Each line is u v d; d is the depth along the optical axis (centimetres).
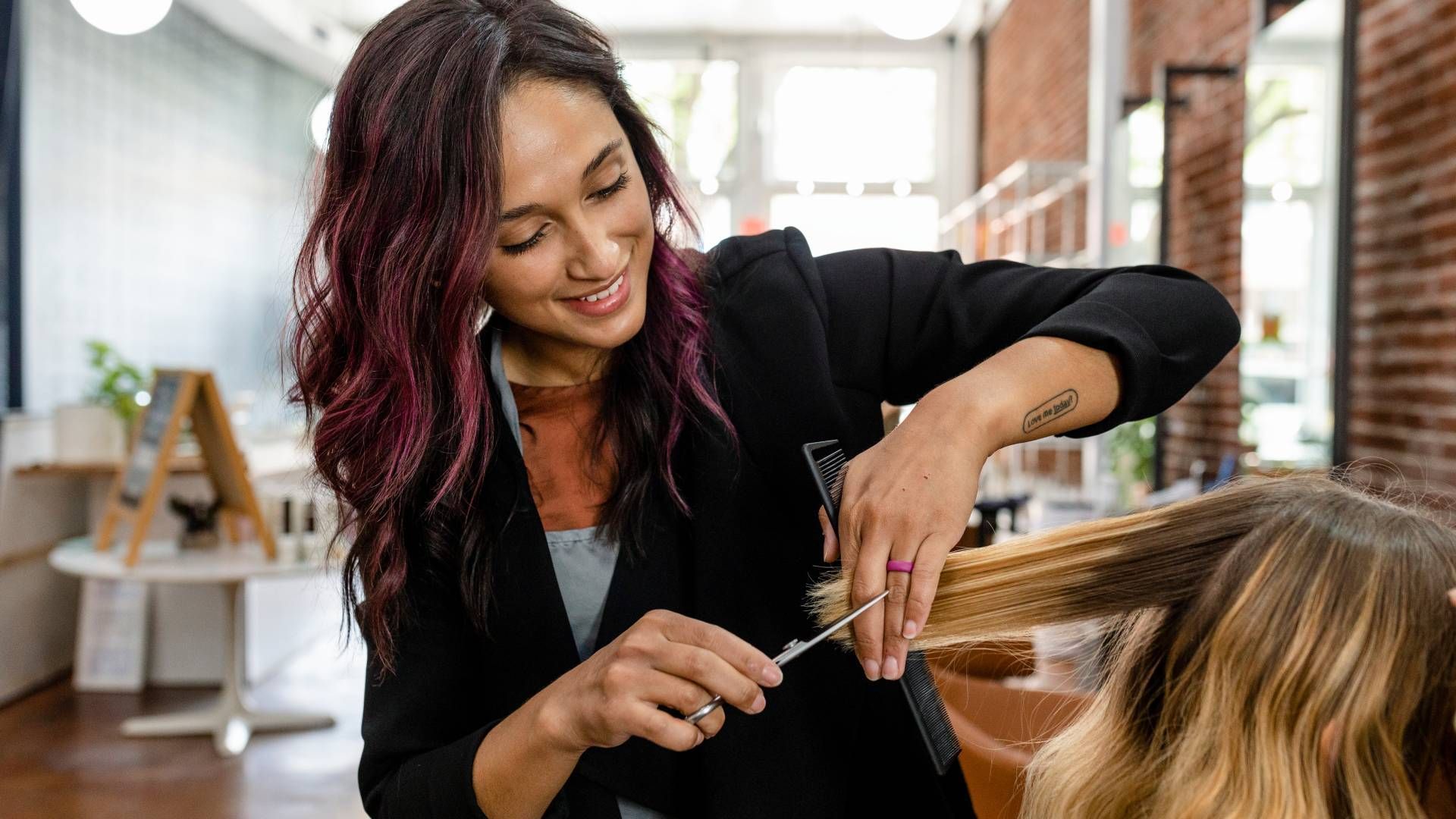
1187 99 446
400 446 93
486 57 84
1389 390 289
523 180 84
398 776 89
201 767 364
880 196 910
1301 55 331
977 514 320
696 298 103
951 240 900
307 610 537
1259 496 83
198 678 463
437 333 92
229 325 739
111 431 453
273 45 719
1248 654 76
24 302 487
